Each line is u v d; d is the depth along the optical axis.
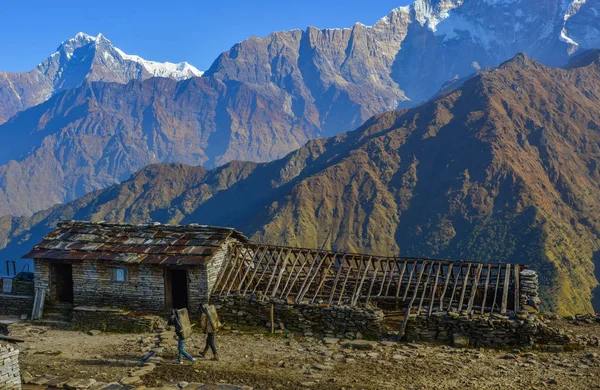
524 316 23.33
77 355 22.42
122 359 21.73
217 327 21.62
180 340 20.48
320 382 18.62
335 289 28.62
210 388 17.83
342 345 23.48
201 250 27.75
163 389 17.70
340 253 29.33
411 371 19.89
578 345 23.03
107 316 26.88
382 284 27.41
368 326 24.47
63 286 30.20
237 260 29.17
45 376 19.14
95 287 28.53
